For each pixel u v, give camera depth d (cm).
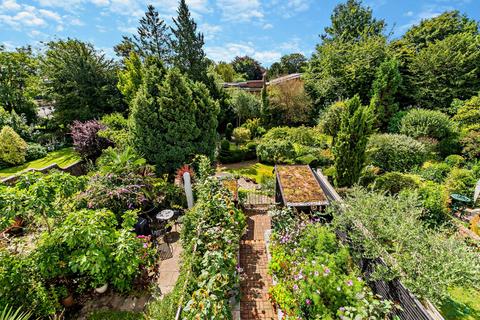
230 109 1930
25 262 346
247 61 4075
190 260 375
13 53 1834
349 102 753
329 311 311
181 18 1784
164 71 945
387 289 333
